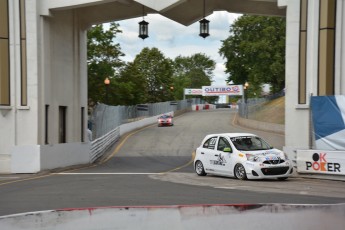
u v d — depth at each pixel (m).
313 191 13.42
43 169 20.72
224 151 17.14
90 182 16.45
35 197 12.71
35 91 21.27
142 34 22.39
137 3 23.19
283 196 12.38
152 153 32.28
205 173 18.38
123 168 23.09
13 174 20.33
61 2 21.58
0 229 5.66
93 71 56.50
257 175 15.93
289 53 19.80
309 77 19.56
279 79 67.62
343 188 14.12
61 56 23.98
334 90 19.19
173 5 21.73
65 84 24.45
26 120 21.30
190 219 6.23
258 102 64.19
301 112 19.56
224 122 61.59
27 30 21.31
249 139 17.42
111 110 38.84
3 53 21.22
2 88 21.17
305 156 17.03
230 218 6.23
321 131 16.97
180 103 90.38
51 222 5.96
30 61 21.30
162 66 102.69
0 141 21.12
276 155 16.36
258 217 6.27
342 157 15.98
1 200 12.23
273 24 66.75
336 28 19.19
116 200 11.93
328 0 19.12
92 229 6.09
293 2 19.80
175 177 18.09
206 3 23.52
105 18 26.19
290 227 6.35
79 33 26.06
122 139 41.56
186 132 48.16
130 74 72.19
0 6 21.23
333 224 6.51
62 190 14.20
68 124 24.89
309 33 19.59
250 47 66.56
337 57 19.17
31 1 21.31
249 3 23.84
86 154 25.52
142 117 61.34
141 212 6.21
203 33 21.97
